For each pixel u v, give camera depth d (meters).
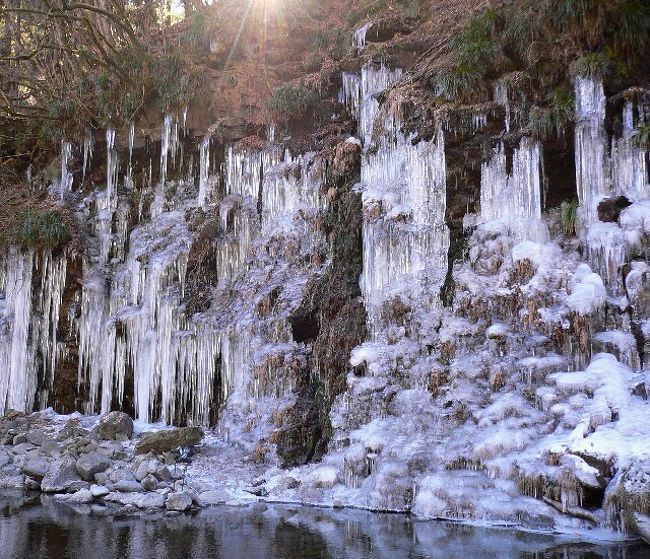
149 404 13.09
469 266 10.27
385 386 9.82
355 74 13.35
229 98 14.63
